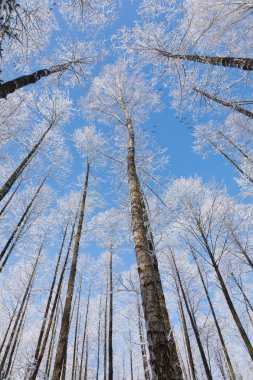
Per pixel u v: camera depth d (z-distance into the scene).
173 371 2.51
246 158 8.14
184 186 10.10
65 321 7.18
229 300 7.93
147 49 6.02
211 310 10.48
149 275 3.38
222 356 16.08
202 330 12.23
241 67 4.59
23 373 9.52
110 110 8.30
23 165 8.29
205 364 9.33
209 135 8.79
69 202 13.41
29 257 13.51
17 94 7.90
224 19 5.36
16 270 14.47
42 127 9.91
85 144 10.88
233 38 5.68
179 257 13.62
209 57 5.25
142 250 3.74
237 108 6.56
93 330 21.58
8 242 9.45
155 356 2.59
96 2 5.02
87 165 11.08
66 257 11.65
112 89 8.41
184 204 9.35
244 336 7.50
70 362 22.56
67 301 7.57
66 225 13.01
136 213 4.42
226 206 9.96
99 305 21.17
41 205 11.98
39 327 19.09
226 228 9.88
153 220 5.65
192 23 5.61
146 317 2.99
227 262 11.05
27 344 17.80
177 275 12.23
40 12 4.88
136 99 8.22
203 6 5.37
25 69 5.57
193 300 12.41
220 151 8.85
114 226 13.77
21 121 8.12
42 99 9.18
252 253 10.23
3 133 7.64
